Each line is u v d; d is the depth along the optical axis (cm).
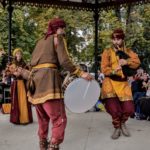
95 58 1070
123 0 986
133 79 913
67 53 494
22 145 611
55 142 496
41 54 500
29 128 747
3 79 1037
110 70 654
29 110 792
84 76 526
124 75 652
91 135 678
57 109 495
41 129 529
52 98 485
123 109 658
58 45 490
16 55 800
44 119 527
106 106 662
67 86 520
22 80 792
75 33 1975
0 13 1619
